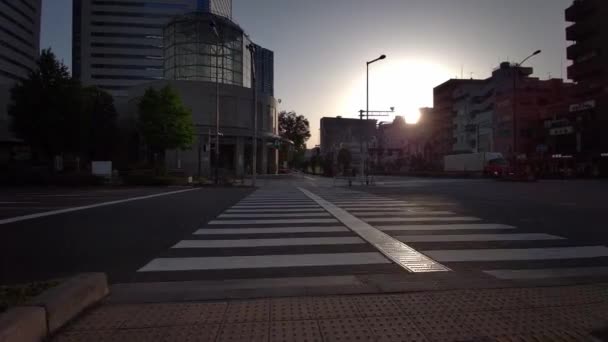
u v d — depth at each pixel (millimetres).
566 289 4168
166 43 53250
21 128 30172
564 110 56156
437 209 12297
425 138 93750
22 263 5598
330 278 4746
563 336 3008
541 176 44656
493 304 3680
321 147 123250
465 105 78375
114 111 48094
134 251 6309
